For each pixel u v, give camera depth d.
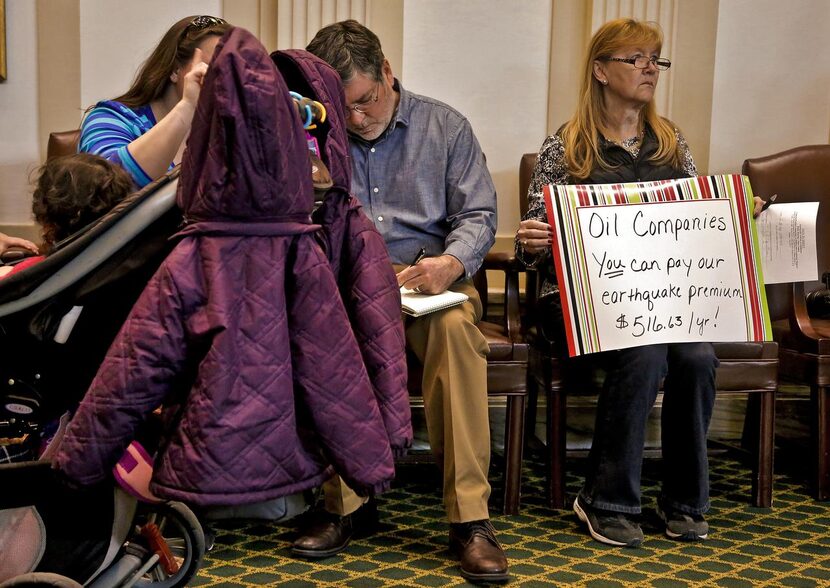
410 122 2.55
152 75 2.20
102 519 1.48
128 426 1.27
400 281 2.24
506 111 3.25
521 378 2.50
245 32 1.25
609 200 2.42
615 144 2.69
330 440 1.35
